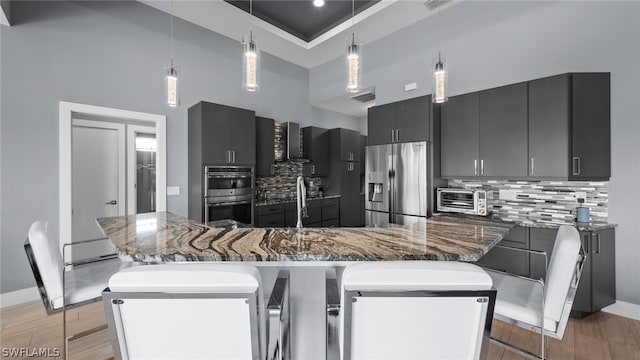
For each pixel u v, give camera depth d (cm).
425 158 338
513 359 188
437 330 86
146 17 355
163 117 370
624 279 246
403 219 359
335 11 382
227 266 81
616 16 251
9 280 270
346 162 577
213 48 420
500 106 295
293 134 518
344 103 559
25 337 210
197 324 85
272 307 93
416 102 353
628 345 203
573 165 251
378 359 88
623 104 247
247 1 359
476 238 145
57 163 293
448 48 361
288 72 527
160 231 163
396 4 349
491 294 80
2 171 267
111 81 328
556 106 258
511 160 286
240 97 453
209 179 366
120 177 425
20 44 275
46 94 288
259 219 439
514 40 311
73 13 304
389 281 80
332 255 114
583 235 231
